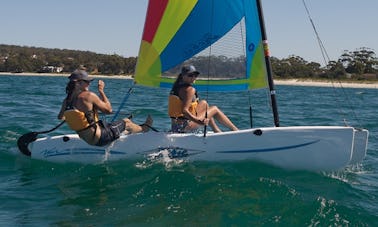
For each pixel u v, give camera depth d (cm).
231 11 649
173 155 602
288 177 552
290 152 570
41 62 10081
